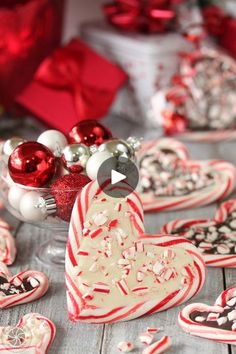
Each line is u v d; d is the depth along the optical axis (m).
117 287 0.74
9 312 0.76
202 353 0.69
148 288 0.74
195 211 0.95
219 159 1.09
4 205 0.88
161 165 1.00
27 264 0.84
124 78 1.20
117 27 1.26
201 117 1.17
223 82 1.18
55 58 1.18
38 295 0.77
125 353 0.70
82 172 0.79
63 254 0.84
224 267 0.82
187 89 1.16
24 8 1.12
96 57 1.19
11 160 0.77
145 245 0.76
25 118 1.24
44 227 0.80
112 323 0.74
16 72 1.16
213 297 0.77
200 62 1.18
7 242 0.85
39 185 0.78
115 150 0.79
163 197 0.94
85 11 1.35
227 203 0.92
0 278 0.79
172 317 0.74
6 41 1.12
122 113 1.27
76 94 1.15
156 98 1.16
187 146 1.14
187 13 1.23
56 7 1.17
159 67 1.19
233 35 1.28
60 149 0.81
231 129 1.18
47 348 0.70
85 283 0.73
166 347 0.69
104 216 0.75
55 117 1.14
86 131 0.83
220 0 1.30
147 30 1.23
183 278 0.76
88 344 0.71
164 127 1.16
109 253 0.74
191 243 0.78
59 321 0.74
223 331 0.70
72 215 0.74
